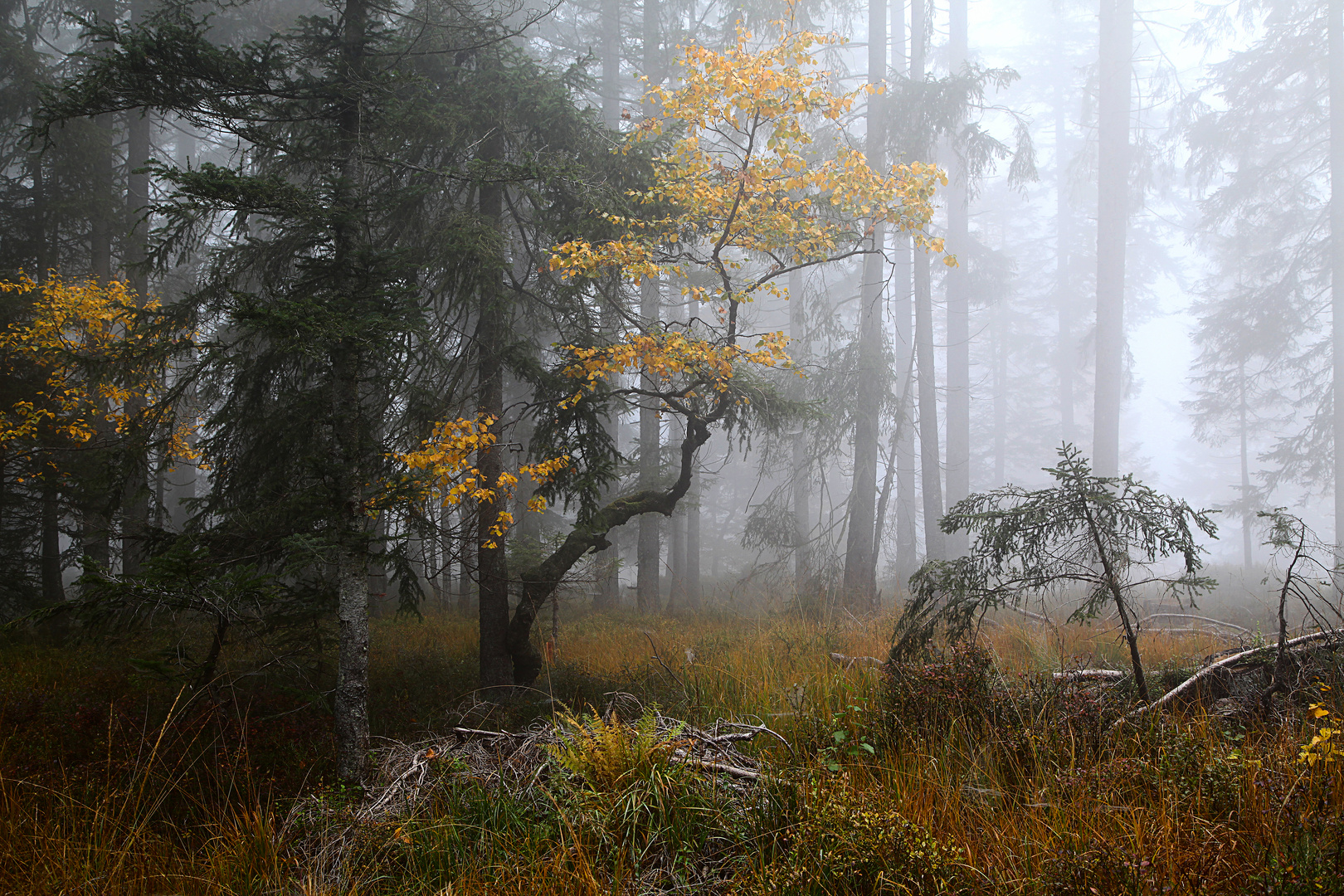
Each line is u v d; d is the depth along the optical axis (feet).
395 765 15.81
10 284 33.65
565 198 26.73
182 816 15.33
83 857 12.78
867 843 10.48
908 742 15.49
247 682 22.59
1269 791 11.51
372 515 18.66
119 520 31.55
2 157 45.27
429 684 26.30
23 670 27.35
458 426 18.21
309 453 21.91
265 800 15.90
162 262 23.41
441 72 27.53
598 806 12.70
